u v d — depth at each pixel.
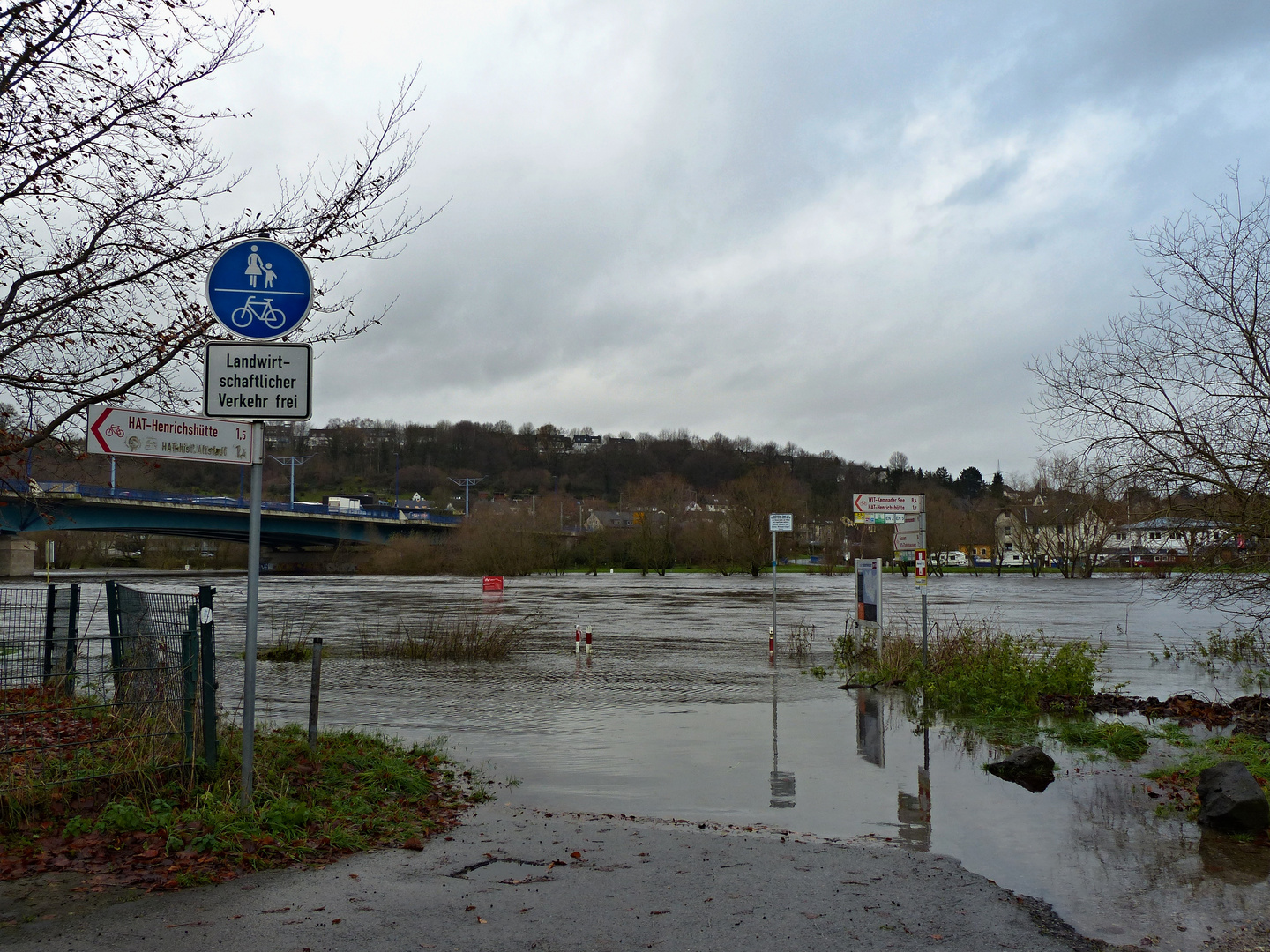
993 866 6.01
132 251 9.39
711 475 162.88
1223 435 11.01
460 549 83.50
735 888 5.47
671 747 10.12
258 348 6.63
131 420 6.28
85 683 10.13
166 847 5.80
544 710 12.68
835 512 118.00
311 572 90.00
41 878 5.36
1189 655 20.12
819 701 13.47
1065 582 70.06
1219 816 6.89
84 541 92.50
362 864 5.80
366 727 11.30
